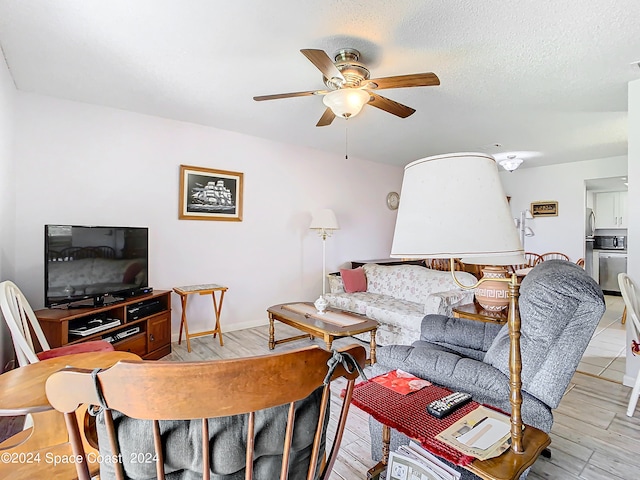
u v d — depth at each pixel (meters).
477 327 2.00
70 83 2.69
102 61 2.33
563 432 2.03
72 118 3.04
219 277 3.99
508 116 3.38
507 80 2.60
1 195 2.35
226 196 4.00
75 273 2.56
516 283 1.03
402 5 1.75
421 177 1.06
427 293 3.68
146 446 0.65
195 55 2.25
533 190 6.07
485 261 1.25
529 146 4.55
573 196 5.62
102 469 0.68
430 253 0.97
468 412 1.20
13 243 2.73
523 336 1.34
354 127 3.78
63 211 3.00
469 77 2.55
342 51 2.16
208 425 0.65
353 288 4.23
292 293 4.65
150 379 0.58
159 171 3.53
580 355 1.29
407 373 1.55
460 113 3.30
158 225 3.54
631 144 2.62
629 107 2.63
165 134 3.55
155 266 3.53
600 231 7.05
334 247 5.16
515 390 1.01
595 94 2.86
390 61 2.32
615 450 1.86
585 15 1.82
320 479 0.88
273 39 2.07
